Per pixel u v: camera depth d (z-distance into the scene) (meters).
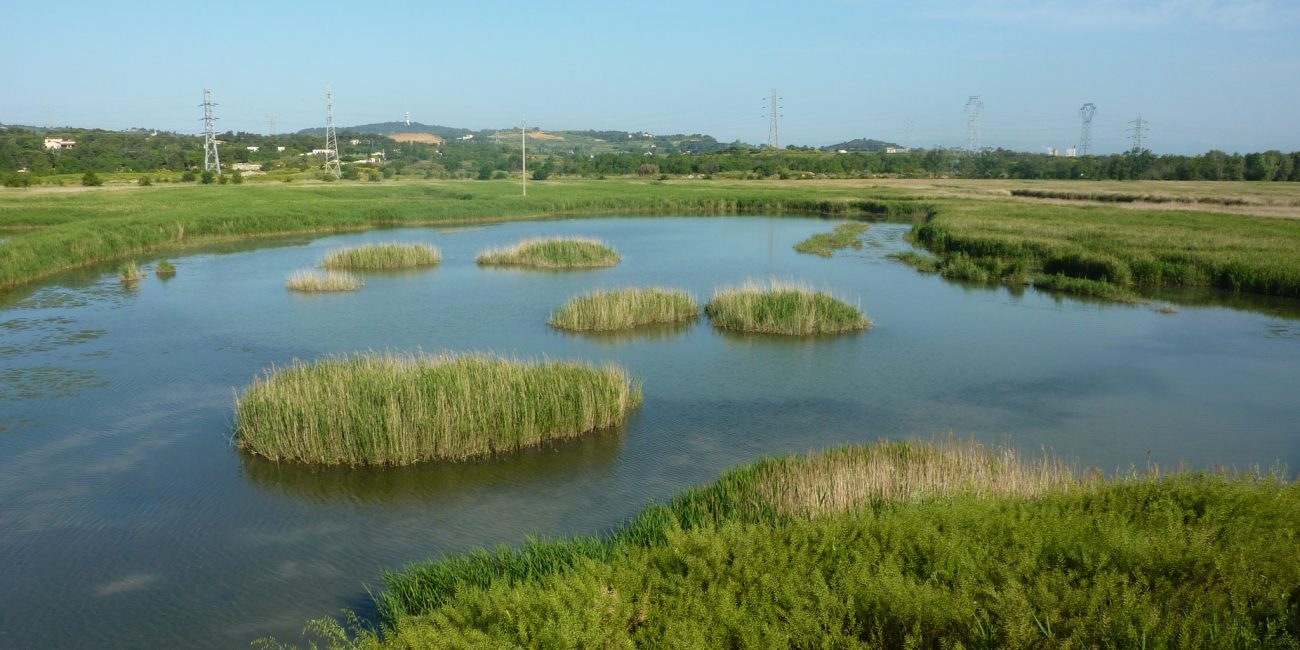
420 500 13.18
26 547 11.74
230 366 20.97
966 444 15.73
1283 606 7.40
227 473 14.24
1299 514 9.52
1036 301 30.86
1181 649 6.68
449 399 15.12
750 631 7.30
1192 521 9.58
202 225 51.12
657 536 10.62
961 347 23.42
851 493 11.47
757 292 26.81
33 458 14.92
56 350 22.61
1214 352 23.11
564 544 10.40
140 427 16.50
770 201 77.25
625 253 45.81
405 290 32.84
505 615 7.79
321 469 14.38
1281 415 17.62
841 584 8.05
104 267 38.84
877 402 18.41
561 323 25.70
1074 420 17.30
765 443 15.76
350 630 9.63
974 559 8.46
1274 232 45.69
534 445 15.41
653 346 23.38
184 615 10.08
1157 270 35.19
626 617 7.84
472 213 66.62
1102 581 7.77
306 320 26.78
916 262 40.25
